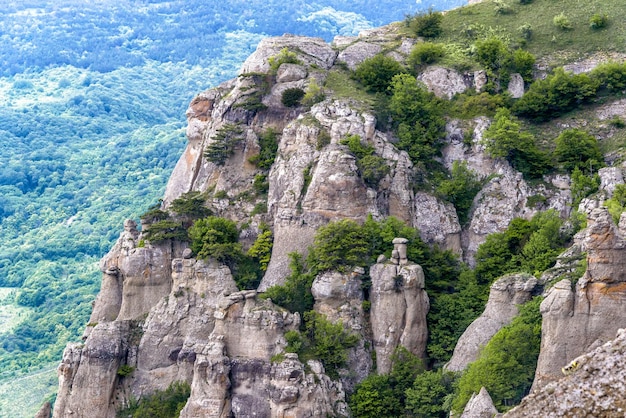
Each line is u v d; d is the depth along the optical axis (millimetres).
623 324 140500
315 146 188375
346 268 172375
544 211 185500
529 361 147500
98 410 174625
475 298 172250
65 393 177625
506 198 188750
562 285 144375
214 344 164750
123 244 187375
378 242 176000
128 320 180625
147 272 183875
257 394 162375
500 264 175625
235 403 162750
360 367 167500
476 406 131500
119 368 176500
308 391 160000
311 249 177625
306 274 175000
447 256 181250
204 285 176750
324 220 180875
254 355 164000
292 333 164750
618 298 141375
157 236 184625
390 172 187125
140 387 175500
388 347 168250
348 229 174000
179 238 185625
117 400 175625
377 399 162375
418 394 158875
